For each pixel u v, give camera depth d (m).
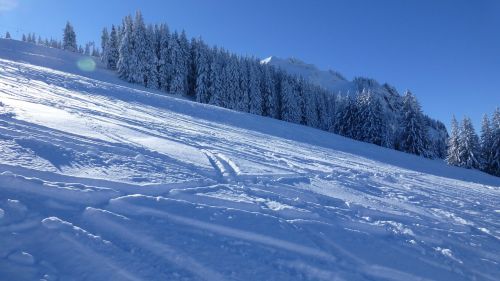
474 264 5.00
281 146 15.59
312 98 61.12
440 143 70.44
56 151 5.74
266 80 56.66
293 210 5.39
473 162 39.53
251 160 9.52
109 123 10.75
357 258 4.36
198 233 4.08
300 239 4.46
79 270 3.05
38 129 7.05
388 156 25.47
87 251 3.29
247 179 7.03
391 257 4.60
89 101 16.22
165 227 4.03
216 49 53.97
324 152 17.61
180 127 14.15
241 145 12.56
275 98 56.59
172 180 5.67
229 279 3.36
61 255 3.17
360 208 6.55
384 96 174.12
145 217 4.16
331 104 70.19
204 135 13.07
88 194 4.32
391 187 9.84
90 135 7.73
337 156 17.00
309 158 12.96
